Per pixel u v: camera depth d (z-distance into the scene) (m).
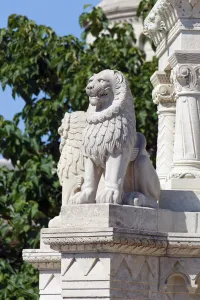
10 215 19.53
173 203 12.34
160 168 14.09
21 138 20.17
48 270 13.12
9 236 19.47
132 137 11.95
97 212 11.59
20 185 19.61
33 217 18.98
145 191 12.12
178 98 13.09
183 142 12.96
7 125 20.19
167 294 12.09
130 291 11.79
